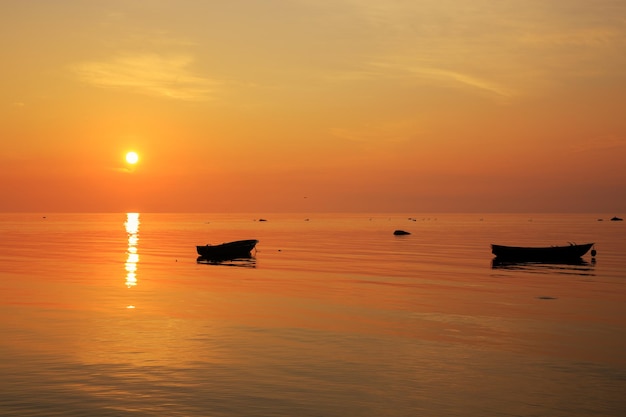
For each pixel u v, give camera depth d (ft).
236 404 62.23
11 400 62.95
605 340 90.68
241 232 565.94
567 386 68.59
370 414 59.88
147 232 564.71
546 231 586.45
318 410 60.75
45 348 84.23
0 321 103.40
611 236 475.31
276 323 102.53
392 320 105.60
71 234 511.81
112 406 61.46
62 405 61.67
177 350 83.41
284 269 198.08
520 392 66.44
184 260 236.84
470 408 61.57
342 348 85.10
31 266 207.10
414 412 60.44
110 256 257.14
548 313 112.88
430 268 202.18
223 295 135.03
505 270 196.34
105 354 81.10
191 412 60.03
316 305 121.29
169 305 120.88
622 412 60.80
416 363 77.56
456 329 98.17
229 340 89.51
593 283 160.45
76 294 136.15
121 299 128.67
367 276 175.94
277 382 69.36
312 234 518.78
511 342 89.20
